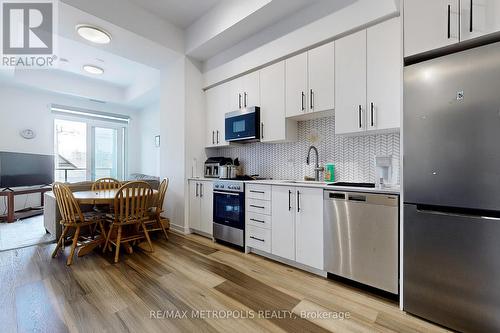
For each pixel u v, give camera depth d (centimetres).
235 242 280
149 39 304
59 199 253
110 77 507
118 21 273
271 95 280
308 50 247
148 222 312
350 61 216
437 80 143
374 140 232
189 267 230
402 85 159
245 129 297
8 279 202
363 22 205
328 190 203
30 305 164
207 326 145
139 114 662
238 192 278
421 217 150
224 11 284
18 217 418
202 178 337
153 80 475
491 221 127
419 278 151
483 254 130
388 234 171
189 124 354
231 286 194
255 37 292
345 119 218
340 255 196
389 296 179
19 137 480
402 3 160
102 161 608
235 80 322
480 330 131
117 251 244
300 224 222
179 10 304
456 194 137
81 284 194
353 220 188
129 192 261
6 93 466
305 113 248
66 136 552
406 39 158
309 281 203
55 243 298
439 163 143
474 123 131
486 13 134
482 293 130
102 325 144
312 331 141
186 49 344
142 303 168
